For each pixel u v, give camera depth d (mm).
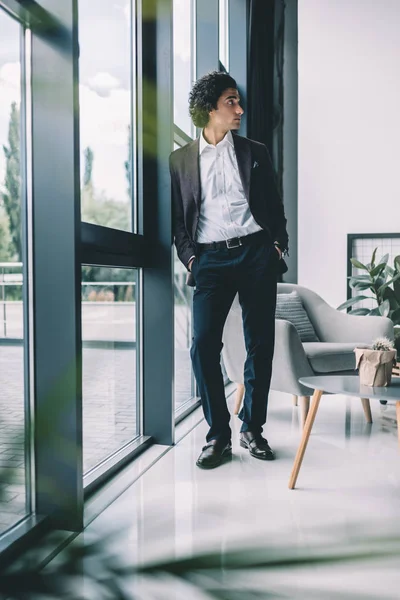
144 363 2521
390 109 4570
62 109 1494
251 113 4164
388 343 1967
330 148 4688
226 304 2371
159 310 2482
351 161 4648
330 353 2770
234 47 4129
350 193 4648
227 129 2287
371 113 4605
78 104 1518
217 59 3609
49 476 1536
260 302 2326
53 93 1497
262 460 2266
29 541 1407
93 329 2943
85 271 2398
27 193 1533
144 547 1389
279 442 2539
